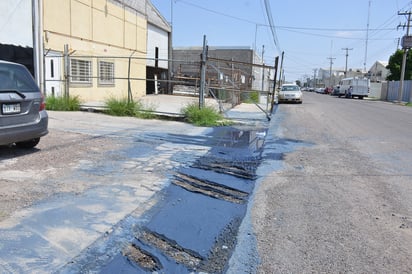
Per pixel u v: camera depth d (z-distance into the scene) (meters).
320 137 10.71
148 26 27.33
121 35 22.59
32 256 3.31
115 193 5.00
